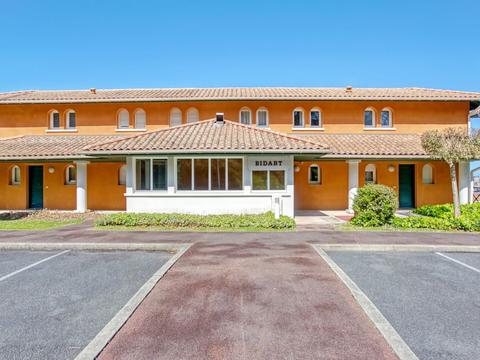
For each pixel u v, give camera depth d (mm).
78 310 4957
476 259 7836
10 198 18203
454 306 5105
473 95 18516
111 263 7461
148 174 13750
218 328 4258
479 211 13383
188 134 14719
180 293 5449
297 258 7500
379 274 6652
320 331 4184
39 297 5461
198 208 13570
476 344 3996
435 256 8102
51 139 18047
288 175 13570
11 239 9547
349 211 16094
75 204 18031
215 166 13672
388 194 11844
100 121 19172
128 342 3936
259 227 11398
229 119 18906
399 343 3900
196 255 7758
